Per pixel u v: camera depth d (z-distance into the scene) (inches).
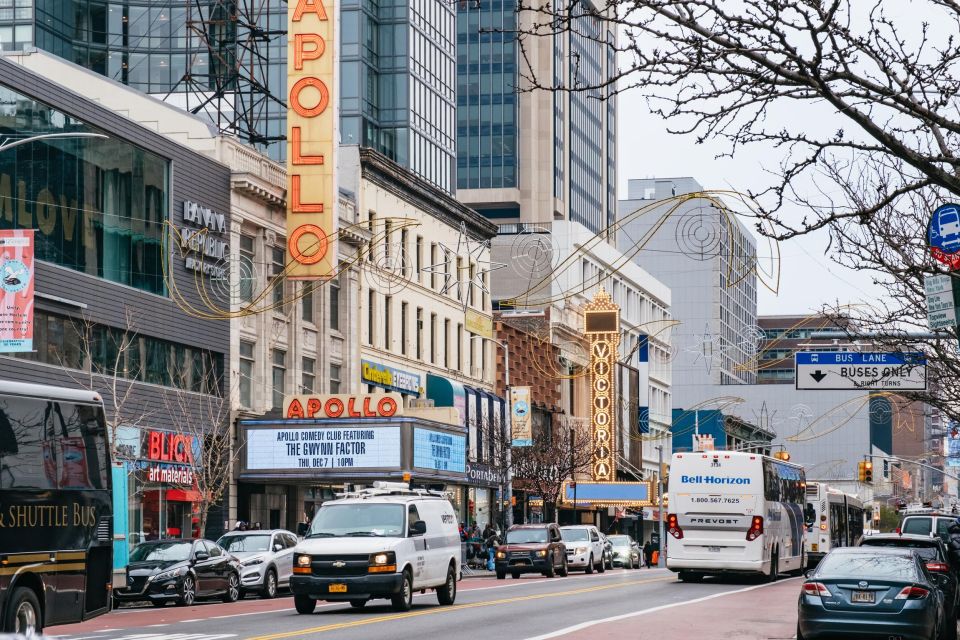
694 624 1301.7
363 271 3230.8
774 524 2170.3
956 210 894.4
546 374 4503.0
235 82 3189.0
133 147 2429.9
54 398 1098.7
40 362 2126.0
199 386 2588.6
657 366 5989.2
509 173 6939.0
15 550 1021.2
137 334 2405.3
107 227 2357.3
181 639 1132.5
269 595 1916.8
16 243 1729.8
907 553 1101.1
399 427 2679.6
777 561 2194.9
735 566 2057.1
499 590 1950.1
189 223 2571.4
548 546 2544.3
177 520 2493.8
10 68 2121.1
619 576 2571.4
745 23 598.2
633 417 5378.9
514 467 3799.2
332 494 3088.1
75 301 2220.7
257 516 2795.3
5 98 2119.8
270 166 2893.7
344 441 2682.1
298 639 1124.5
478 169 6968.5
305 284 2955.2
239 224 2743.6
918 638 1052.5
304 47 2856.8
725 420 6707.7
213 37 3831.2
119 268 2385.6
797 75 613.6
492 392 4077.3
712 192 1302.9
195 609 1635.1
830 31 606.5
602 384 4825.3
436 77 4707.2
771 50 604.4
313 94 2847.0
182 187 2559.1
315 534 1470.2
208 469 2367.1
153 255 2477.9
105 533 1157.7
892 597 1056.2
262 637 1136.8
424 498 1556.3
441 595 1573.6
